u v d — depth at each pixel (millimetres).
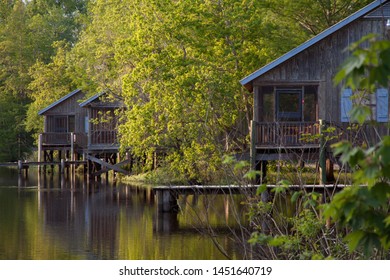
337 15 42125
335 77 6316
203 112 33750
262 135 31047
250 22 36344
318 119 31781
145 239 24031
